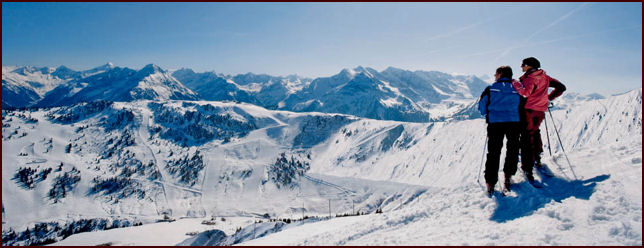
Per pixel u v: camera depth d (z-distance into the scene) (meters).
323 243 5.49
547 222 4.54
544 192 5.93
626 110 162.50
